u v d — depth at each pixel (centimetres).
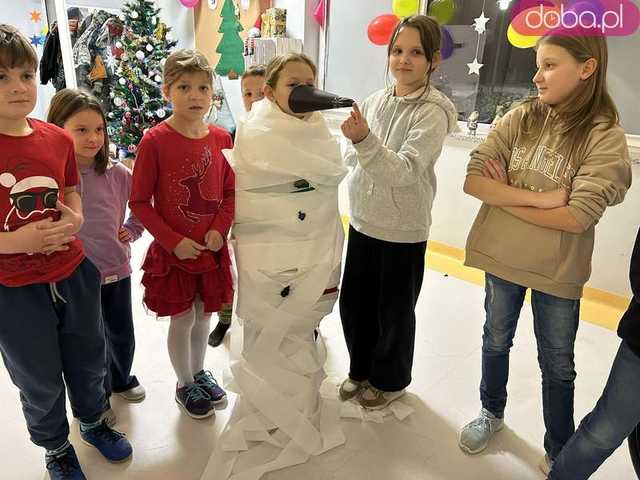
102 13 436
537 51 125
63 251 120
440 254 307
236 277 151
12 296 114
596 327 235
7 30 100
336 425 161
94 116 136
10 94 101
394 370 168
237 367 143
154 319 225
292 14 375
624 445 161
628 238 236
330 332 227
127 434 157
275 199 130
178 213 142
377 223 152
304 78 125
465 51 287
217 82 407
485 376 156
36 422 129
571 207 118
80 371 135
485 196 133
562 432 140
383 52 327
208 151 144
